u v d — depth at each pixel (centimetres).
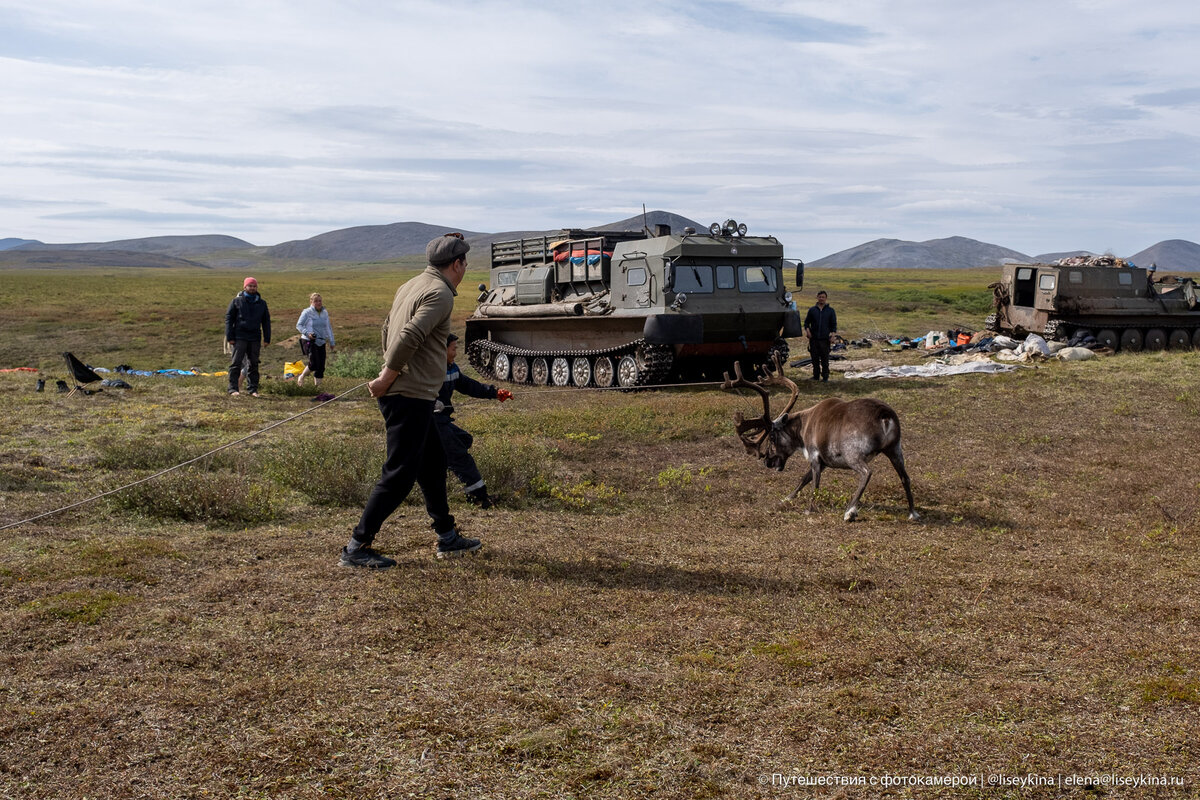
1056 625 490
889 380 1897
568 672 414
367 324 4109
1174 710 379
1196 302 2650
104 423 1239
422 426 573
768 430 854
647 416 1392
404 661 426
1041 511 808
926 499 861
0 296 5388
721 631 473
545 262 2169
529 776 322
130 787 310
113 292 6138
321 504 798
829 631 476
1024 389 1700
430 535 678
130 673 404
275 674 408
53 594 511
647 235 2005
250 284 1605
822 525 761
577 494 873
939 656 442
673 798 310
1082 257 2739
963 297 5609
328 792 308
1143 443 1148
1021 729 363
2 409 1346
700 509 823
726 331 1891
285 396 1647
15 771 320
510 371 2250
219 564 586
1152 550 668
